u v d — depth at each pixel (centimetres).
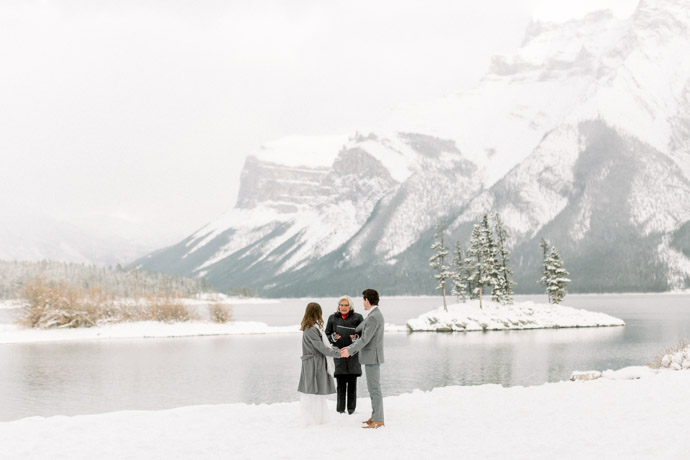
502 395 1675
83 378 3772
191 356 5103
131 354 5297
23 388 3388
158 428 1297
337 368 1438
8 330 7425
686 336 6988
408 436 1192
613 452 1033
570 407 1453
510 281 9881
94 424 1342
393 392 3209
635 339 6625
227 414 1452
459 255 11262
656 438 1115
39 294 7606
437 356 5012
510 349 5606
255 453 1080
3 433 1262
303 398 1316
